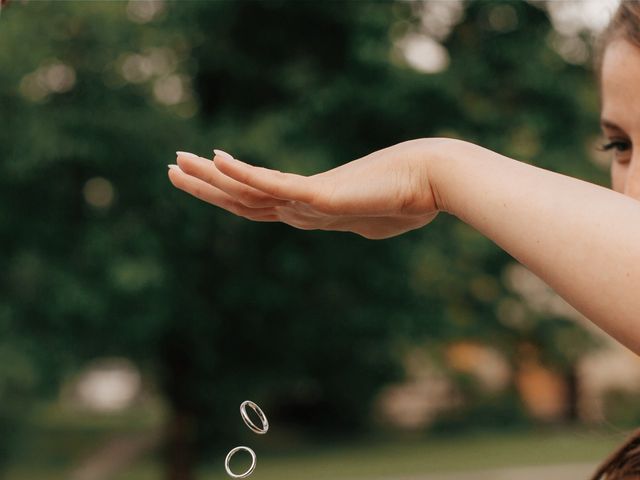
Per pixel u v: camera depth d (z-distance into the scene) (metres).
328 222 1.02
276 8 9.95
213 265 10.27
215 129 9.52
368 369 15.09
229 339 11.52
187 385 11.62
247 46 10.31
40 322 9.39
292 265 9.96
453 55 10.23
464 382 19.62
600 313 0.78
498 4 10.16
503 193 0.85
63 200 9.36
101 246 9.05
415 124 9.70
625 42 1.05
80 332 9.53
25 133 8.78
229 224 9.68
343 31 10.02
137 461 16.92
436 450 17.66
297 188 0.93
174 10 9.96
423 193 0.94
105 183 9.30
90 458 17.27
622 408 19.61
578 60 10.14
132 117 9.10
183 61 10.34
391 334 11.62
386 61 9.25
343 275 10.48
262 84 10.28
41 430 19.36
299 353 12.00
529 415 21.48
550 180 0.85
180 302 9.98
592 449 17.11
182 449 11.75
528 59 9.85
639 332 0.76
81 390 26.14
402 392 21.30
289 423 19.81
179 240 9.63
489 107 9.93
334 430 19.84
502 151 9.45
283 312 11.03
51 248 9.29
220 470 15.09
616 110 1.07
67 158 8.88
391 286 10.73
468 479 14.04
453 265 11.13
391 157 0.95
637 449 1.00
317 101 9.42
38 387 10.03
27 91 9.20
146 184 9.32
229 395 11.84
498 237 0.85
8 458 15.32
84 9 8.98
